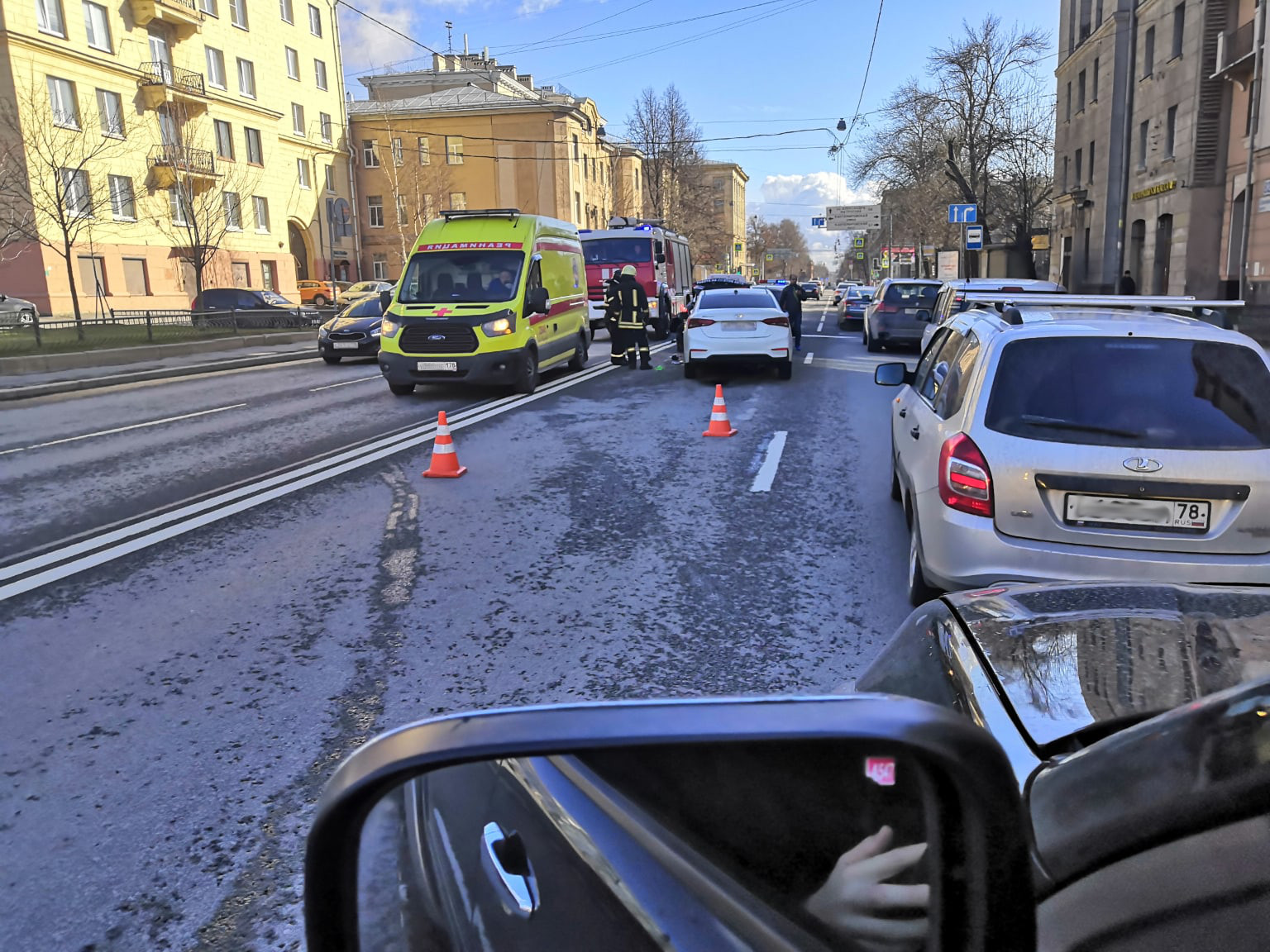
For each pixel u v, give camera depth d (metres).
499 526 6.36
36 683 3.94
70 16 32.56
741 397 12.85
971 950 1.02
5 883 2.61
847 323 32.06
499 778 1.52
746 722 1.05
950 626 2.21
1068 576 3.84
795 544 5.90
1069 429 3.95
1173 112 26.89
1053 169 43.94
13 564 5.61
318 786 3.10
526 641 4.35
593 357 20.02
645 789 1.23
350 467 8.37
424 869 1.36
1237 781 1.16
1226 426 3.86
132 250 35.59
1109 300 5.06
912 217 56.88
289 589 5.11
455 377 12.80
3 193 25.70
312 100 49.91
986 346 4.38
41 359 17.70
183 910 2.50
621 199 72.94
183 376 18.08
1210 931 1.09
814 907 1.08
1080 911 1.19
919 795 1.04
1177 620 2.09
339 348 19.92
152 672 4.04
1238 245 23.59
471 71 64.44
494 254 13.50
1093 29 34.28
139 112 36.03
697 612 4.71
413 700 3.74
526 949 1.20
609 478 7.84
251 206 43.53
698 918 1.14
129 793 3.06
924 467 4.44
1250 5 22.80
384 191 57.50
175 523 6.50
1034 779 1.53
